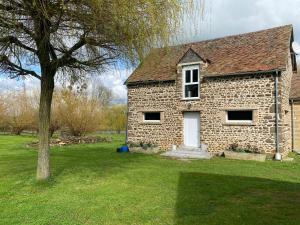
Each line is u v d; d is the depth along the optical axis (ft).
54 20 21.52
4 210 20.01
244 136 49.32
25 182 27.37
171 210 20.40
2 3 20.30
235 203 22.08
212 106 52.90
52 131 91.91
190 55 55.62
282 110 47.80
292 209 20.61
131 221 18.34
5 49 24.22
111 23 21.49
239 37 59.57
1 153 53.78
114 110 147.23
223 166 40.01
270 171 36.55
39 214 19.27
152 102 60.29
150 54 25.77
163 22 22.81
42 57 25.95
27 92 115.03
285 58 47.60
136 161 43.91
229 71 50.75
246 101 49.32
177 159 47.11
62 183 27.53
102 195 23.88
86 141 80.33
